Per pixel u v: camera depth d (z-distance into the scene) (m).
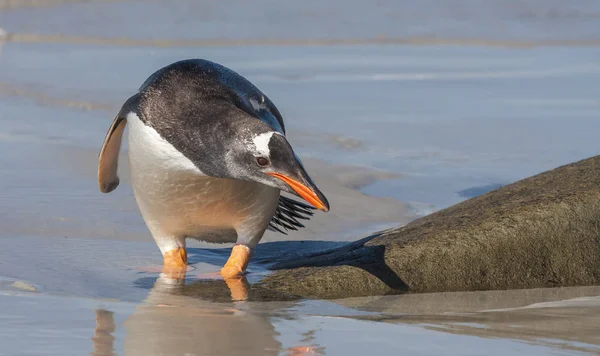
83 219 13.73
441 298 10.40
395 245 11.34
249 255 11.45
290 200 13.08
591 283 11.14
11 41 36.81
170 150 10.53
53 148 18.22
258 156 9.97
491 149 18.75
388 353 7.88
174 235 11.66
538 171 17.06
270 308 9.73
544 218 11.34
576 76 27.14
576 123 20.83
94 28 39.66
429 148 18.88
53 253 12.06
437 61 30.69
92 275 11.10
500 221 11.37
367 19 40.09
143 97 10.94
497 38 36.16
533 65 29.48
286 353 7.88
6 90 25.36
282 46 34.75
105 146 11.40
